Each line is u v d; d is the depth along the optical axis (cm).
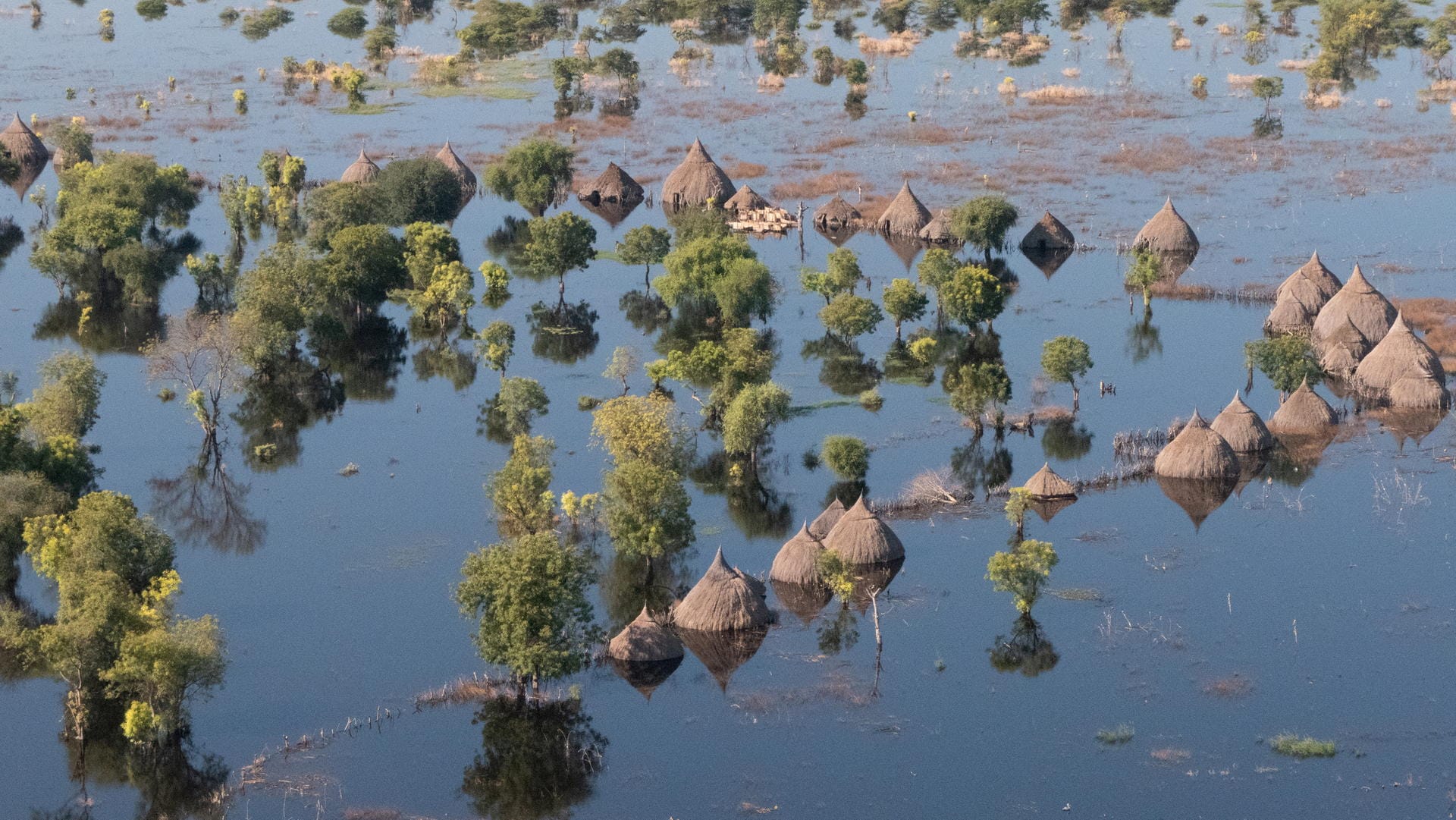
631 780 7875
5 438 10262
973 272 13888
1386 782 7700
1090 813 7544
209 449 11925
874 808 7625
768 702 8512
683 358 12494
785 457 11606
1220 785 7719
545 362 13612
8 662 9044
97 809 7725
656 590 9775
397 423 12400
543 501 10231
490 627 8425
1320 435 11781
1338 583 9612
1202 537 10244
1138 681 8619
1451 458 11325
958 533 10388
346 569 10012
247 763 8019
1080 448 11650
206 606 9562
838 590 9356
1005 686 8606
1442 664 8706
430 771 7950
